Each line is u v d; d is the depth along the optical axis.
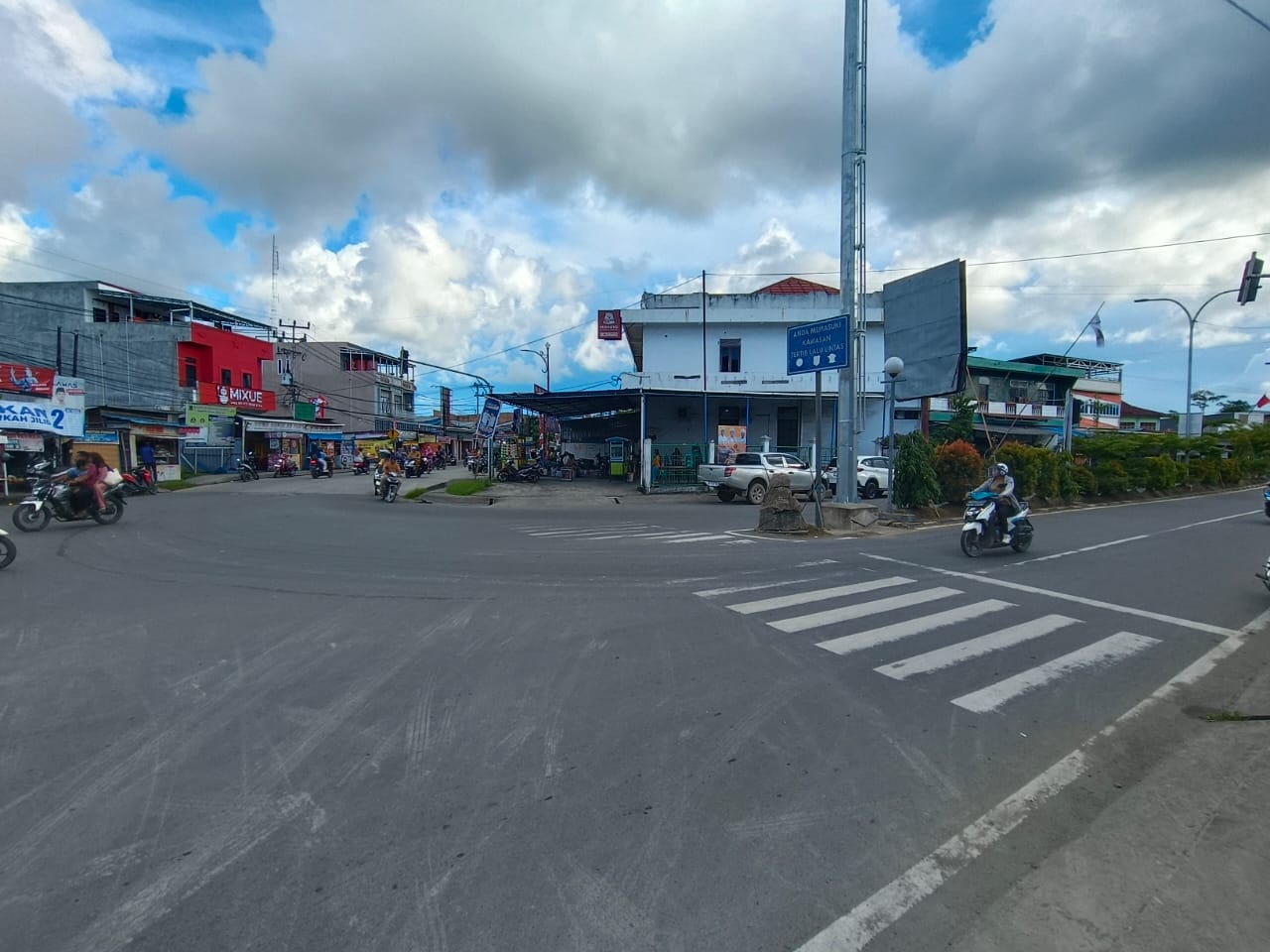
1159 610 7.34
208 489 27.53
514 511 19.20
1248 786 3.52
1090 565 10.12
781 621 6.67
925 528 15.22
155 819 3.15
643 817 3.18
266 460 41.72
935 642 6.02
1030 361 43.84
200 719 4.26
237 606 7.19
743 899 2.61
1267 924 2.49
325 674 5.07
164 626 6.40
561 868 2.80
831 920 2.50
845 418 15.41
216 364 38.00
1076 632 6.41
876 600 7.61
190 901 2.58
